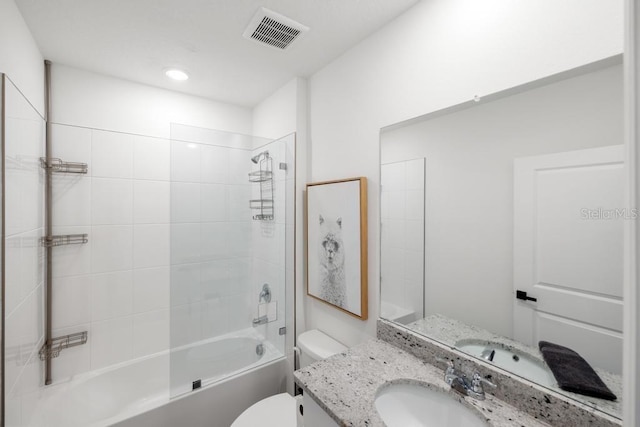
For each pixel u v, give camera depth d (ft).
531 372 2.95
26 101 4.31
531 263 2.98
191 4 4.25
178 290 6.26
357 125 5.25
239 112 8.32
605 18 2.56
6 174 3.47
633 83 1.37
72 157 5.91
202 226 6.54
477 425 2.94
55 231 5.74
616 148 2.47
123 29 4.81
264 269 7.08
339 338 5.79
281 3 4.24
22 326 4.21
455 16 3.70
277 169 6.99
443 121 3.83
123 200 6.51
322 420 3.24
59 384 5.69
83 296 6.06
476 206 3.45
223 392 5.84
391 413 3.22
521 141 3.06
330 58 5.77
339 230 5.54
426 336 4.01
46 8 4.25
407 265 4.33
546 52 2.90
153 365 6.68
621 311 2.44
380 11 4.39
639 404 1.34
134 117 6.73
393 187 4.56
